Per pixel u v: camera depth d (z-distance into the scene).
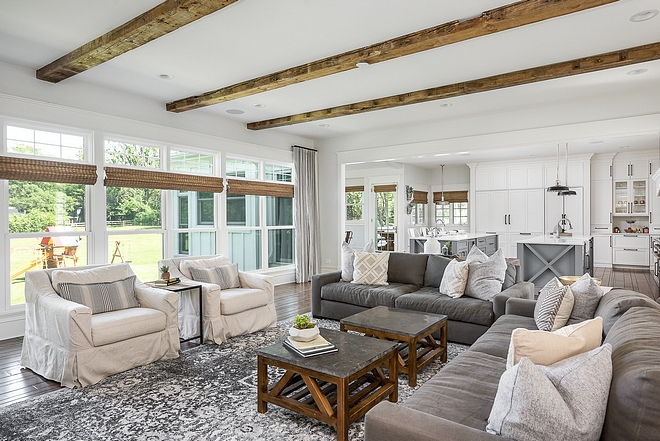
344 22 3.05
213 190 5.83
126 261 4.89
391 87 4.64
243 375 3.04
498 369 2.05
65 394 2.72
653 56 3.53
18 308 4.04
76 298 3.20
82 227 4.52
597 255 9.09
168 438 2.18
